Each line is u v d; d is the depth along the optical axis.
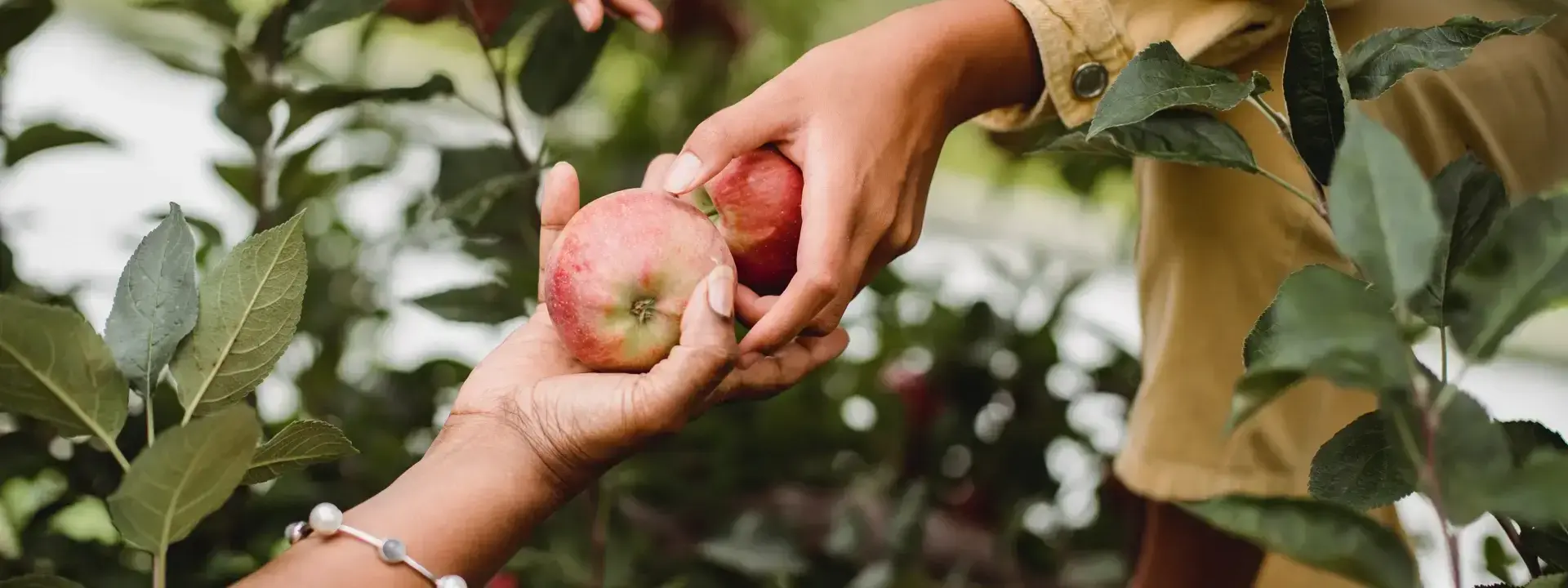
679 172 1.03
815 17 2.27
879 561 1.32
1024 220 3.74
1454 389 0.84
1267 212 1.16
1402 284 0.83
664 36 1.74
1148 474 1.23
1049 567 1.43
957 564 1.41
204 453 0.87
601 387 0.97
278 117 1.38
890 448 1.50
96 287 1.35
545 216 1.08
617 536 1.32
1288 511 0.87
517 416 0.99
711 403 1.04
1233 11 1.10
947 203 3.87
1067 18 1.07
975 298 1.65
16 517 1.28
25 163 1.30
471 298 1.29
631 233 1.03
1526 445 0.88
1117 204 3.63
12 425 1.25
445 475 0.96
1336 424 1.18
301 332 1.40
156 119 3.11
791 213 1.06
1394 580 0.86
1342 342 0.83
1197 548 1.25
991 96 1.09
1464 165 0.91
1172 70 0.94
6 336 0.88
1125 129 0.98
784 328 1.01
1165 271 1.22
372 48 1.55
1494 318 0.84
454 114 2.42
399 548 0.93
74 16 3.70
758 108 1.03
